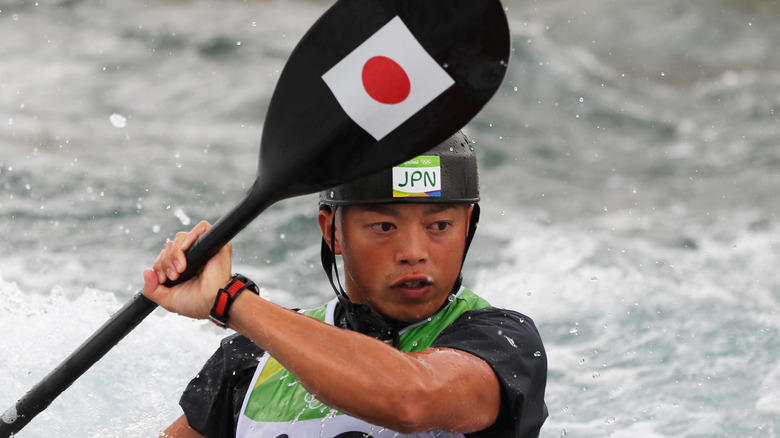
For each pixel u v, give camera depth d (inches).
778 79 1856.5
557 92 1627.7
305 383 251.9
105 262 864.3
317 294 792.9
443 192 282.0
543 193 1143.6
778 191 1184.8
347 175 277.6
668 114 1609.3
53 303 633.6
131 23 1891.0
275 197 284.0
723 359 614.9
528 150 1323.8
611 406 551.8
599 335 674.2
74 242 910.4
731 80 1855.3
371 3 272.8
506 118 1454.2
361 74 273.3
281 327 254.1
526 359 283.3
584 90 1664.6
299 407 305.3
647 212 1083.3
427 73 268.1
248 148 1280.8
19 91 1504.7
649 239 969.5
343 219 294.7
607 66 1893.5
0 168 1114.1
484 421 267.4
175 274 277.7
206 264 277.1
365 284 293.6
